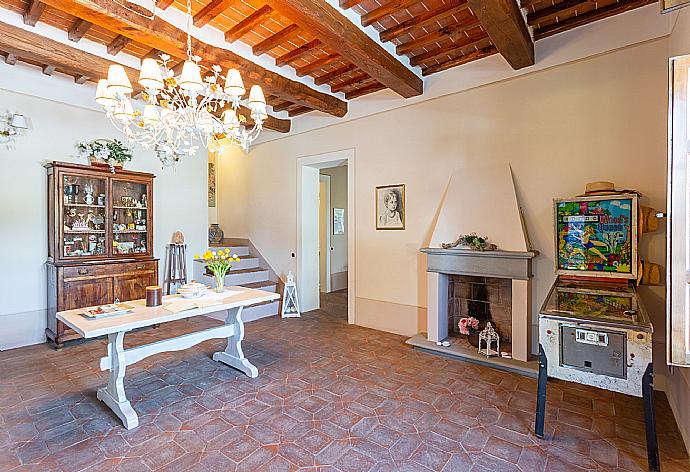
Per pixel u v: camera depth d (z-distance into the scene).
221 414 2.66
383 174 4.79
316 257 6.17
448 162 4.20
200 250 5.84
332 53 3.92
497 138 3.84
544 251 3.55
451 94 4.16
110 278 4.40
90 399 2.89
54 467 2.07
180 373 3.40
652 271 2.91
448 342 4.02
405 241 4.60
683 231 1.74
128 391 3.03
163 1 2.90
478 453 2.20
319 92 4.68
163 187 5.39
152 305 3.03
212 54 3.42
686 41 2.29
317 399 2.89
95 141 4.68
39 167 4.25
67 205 4.27
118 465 2.10
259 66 3.91
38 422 2.55
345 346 4.18
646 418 2.03
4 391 3.02
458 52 3.92
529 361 3.46
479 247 3.62
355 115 5.03
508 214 3.63
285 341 4.37
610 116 3.21
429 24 3.35
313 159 5.66
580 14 3.26
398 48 3.76
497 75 3.79
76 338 4.13
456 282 4.29
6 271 4.03
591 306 2.43
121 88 2.48
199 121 2.96
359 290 5.06
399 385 3.14
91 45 3.61
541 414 2.35
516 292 3.49
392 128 4.69
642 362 2.03
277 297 3.52
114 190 4.70
